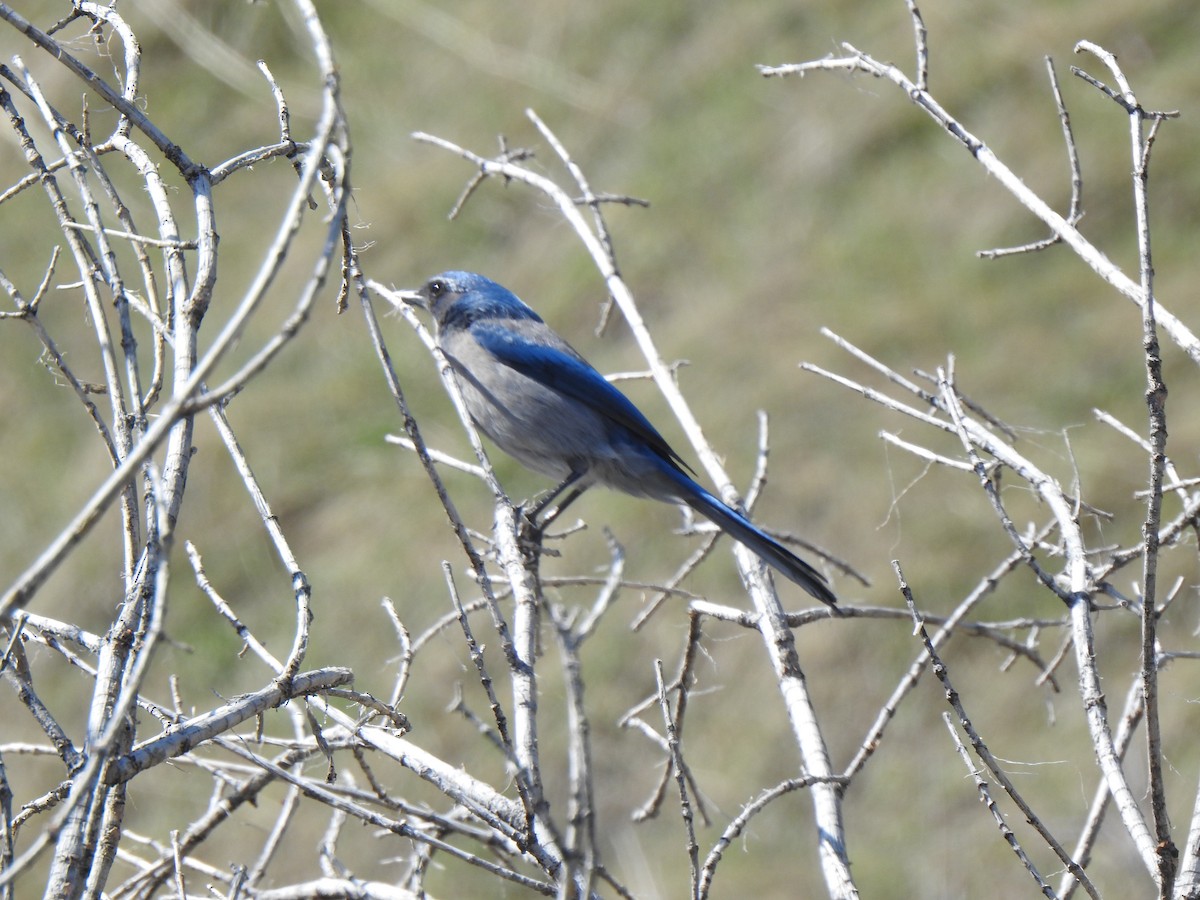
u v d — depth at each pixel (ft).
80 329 77.77
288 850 48.93
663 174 73.92
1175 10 68.18
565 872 13.52
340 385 70.85
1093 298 58.70
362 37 89.61
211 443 70.18
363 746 19.99
